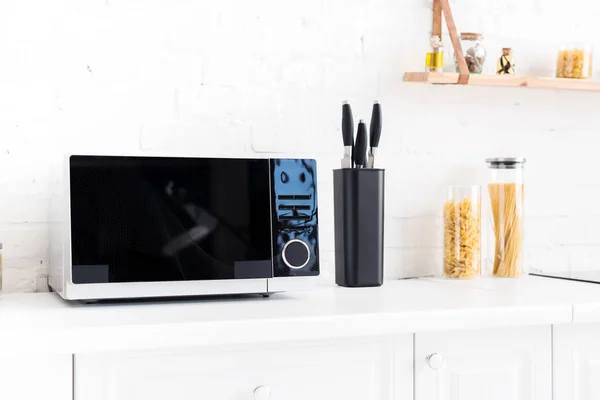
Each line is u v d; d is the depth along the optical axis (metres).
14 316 1.14
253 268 1.31
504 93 1.87
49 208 1.49
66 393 1.04
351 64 1.73
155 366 1.10
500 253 1.74
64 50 1.51
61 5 1.51
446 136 1.81
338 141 1.72
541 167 1.90
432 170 1.80
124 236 1.24
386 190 1.76
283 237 1.33
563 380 1.32
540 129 1.90
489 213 1.75
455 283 1.62
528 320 1.26
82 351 1.03
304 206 1.35
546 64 1.90
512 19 1.87
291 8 1.68
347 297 1.38
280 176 1.34
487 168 1.85
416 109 1.79
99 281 1.22
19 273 1.49
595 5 1.93
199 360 1.12
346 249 1.54
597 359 1.34
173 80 1.59
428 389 1.24
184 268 1.27
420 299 1.34
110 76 1.55
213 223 1.29
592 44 1.93
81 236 1.22
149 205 1.26
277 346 1.16
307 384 1.17
